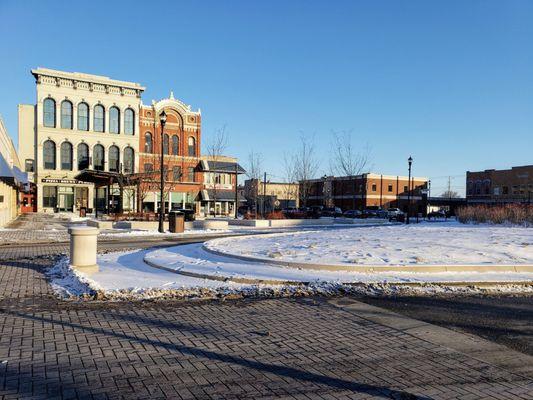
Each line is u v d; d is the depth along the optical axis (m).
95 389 4.22
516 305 7.89
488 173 75.25
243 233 25.67
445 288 9.12
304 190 55.00
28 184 41.56
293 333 6.17
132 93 53.53
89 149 51.50
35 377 4.48
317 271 10.46
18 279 9.93
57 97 49.88
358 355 5.30
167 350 5.38
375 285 9.18
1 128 26.98
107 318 6.77
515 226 31.89
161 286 9.12
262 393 4.20
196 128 57.00
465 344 5.73
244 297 8.39
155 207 52.41
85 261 10.84
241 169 60.03
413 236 17.75
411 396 4.17
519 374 4.73
